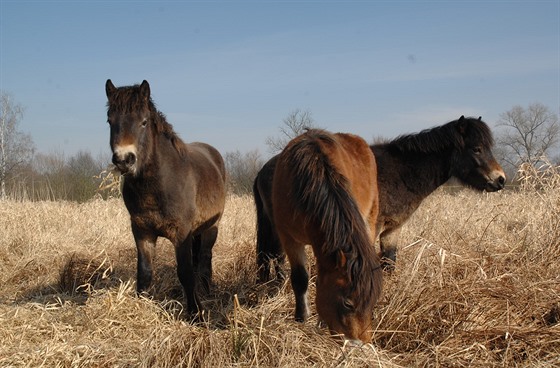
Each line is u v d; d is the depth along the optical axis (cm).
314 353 310
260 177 534
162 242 729
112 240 739
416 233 652
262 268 534
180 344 323
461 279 430
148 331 370
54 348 333
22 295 526
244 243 676
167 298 509
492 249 522
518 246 523
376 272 299
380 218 576
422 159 595
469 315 373
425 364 321
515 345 347
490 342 355
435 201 841
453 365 324
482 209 794
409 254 562
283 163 394
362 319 295
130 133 418
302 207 343
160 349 316
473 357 332
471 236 591
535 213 643
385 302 393
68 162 1454
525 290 402
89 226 843
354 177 406
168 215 450
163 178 441
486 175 591
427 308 372
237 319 341
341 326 299
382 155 599
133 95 430
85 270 557
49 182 1318
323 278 317
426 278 409
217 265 611
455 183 627
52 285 541
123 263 617
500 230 643
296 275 391
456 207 835
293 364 295
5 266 618
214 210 530
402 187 586
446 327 366
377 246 685
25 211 864
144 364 304
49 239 714
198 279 532
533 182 652
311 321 392
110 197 1126
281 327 340
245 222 893
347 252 301
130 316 401
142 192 441
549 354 330
